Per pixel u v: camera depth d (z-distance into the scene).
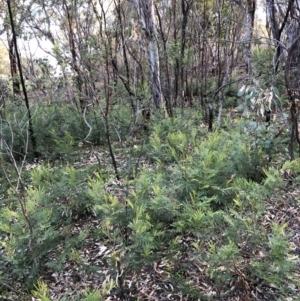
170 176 3.08
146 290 2.33
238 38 7.76
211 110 5.33
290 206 3.02
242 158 3.43
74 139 5.54
